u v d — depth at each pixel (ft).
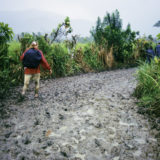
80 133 12.00
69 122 13.57
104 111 15.61
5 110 15.79
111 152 10.06
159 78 16.55
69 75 33.91
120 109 16.06
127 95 19.97
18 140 11.12
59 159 9.47
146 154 9.87
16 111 15.64
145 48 48.44
